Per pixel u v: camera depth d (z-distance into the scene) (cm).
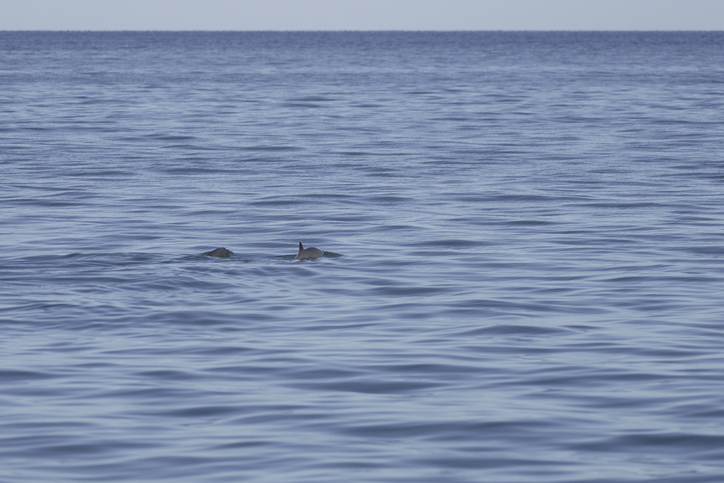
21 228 8656
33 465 3459
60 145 14812
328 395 4266
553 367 4669
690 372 4556
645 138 15938
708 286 6494
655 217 9194
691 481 3288
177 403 4150
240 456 3534
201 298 6112
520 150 14375
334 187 11012
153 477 3347
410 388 4366
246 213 9431
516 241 8119
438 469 3409
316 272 6906
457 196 10406
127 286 6391
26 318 5609
